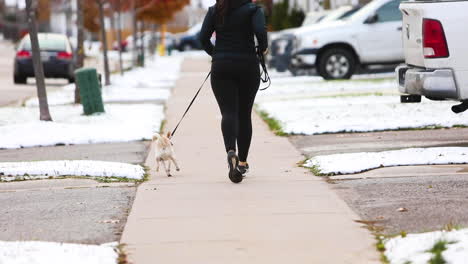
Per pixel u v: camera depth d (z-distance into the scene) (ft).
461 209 34.55
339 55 114.93
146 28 346.54
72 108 86.94
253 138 63.52
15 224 35.14
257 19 42.86
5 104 101.45
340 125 63.98
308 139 61.05
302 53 115.65
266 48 43.37
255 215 35.65
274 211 36.32
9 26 477.77
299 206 37.19
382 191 39.50
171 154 47.06
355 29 113.91
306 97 93.71
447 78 48.01
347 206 36.83
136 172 47.37
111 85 128.57
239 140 45.06
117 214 36.68
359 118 67.87
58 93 114.52
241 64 43.24
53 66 140.56
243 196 39.96
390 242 29.60
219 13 43.09
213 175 47.01
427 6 48.34
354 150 53.57
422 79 48.62
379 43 113.70
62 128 66.85
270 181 44.06
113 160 53.72
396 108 73.26
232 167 42.98
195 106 90.74
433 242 27.96
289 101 88.79
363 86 104.01
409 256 27.50
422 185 40.37
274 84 118.52
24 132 65.21
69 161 51.24
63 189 43.45
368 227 32.86
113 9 260.83
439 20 48.01
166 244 31.22
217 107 89.04
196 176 46.83
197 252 30.01
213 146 59.72
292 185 42.57
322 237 31.60
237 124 44.14
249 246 30.66
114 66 206.90
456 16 47.93
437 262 26.05
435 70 48.11
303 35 115.96
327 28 115.24
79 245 30.35
